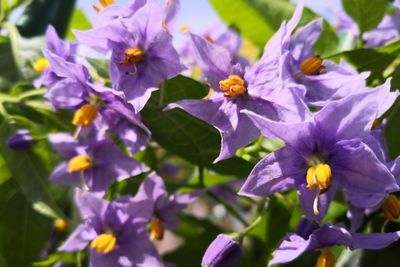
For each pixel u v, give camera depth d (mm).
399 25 252
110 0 217
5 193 234
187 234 283
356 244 193
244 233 207
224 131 197
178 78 213
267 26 256
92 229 222
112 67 204
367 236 194
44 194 229
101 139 221
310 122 187
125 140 216
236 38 260
